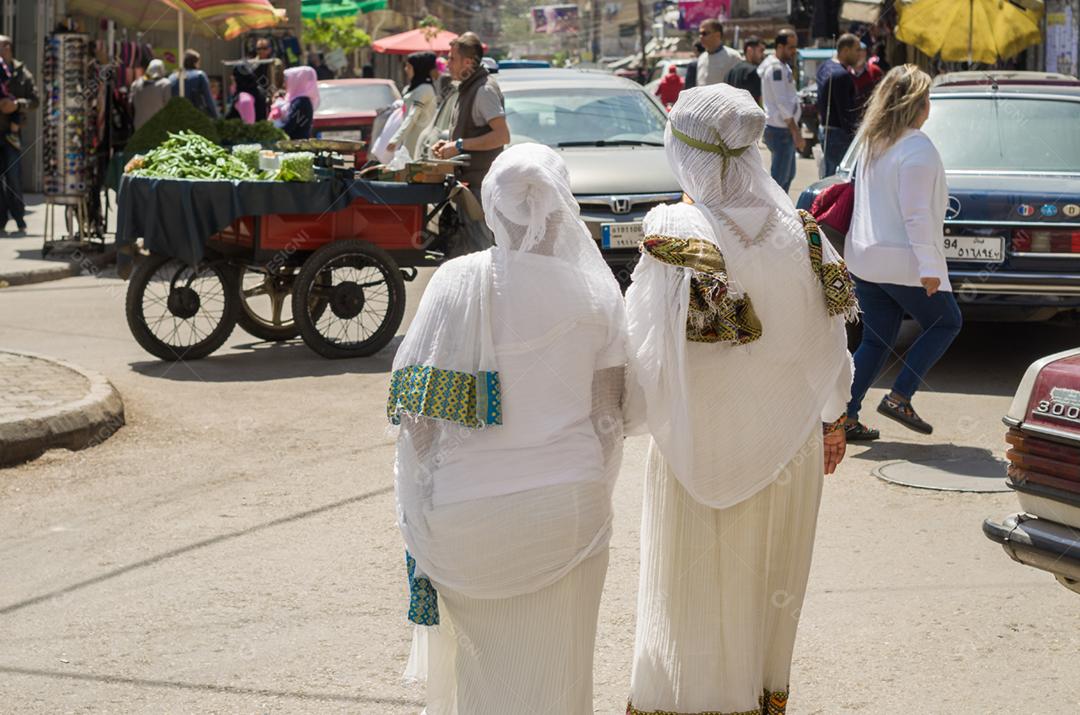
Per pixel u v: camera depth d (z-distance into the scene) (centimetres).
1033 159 1163
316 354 1241
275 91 2523
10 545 716
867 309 907
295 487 817
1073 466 449
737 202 432
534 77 1694
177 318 1364
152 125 1571
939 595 635
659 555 442
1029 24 2364
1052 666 556
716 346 424
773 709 464
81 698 530
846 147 1972
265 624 605
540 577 391
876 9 2955
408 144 1659
